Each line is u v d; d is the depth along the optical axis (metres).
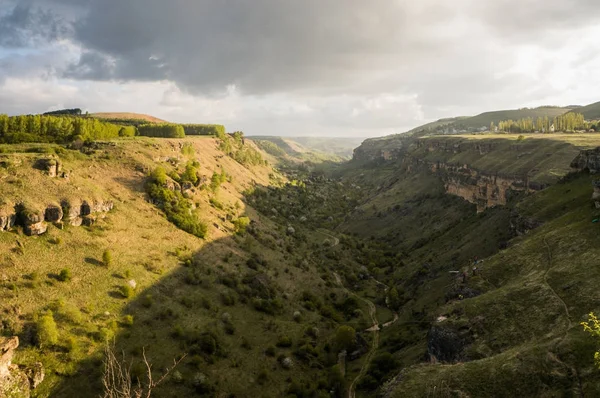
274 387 75.50
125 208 107.88
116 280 83.50
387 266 161.12
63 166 109.25
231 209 152.38
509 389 43.41
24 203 84.12
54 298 71.69
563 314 52.69
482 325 57.97
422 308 105.50
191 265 101.50
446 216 183.62
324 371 85.12
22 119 144.12
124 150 134.75
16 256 75.88
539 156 150.88
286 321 100.88
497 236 120.81
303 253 154.88
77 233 89.75
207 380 69.62
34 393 56.12
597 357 34.25
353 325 108.62
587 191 93.56
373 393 73.88
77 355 64.06
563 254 67.94
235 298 99.12
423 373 51.62
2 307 65.19
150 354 70.75
